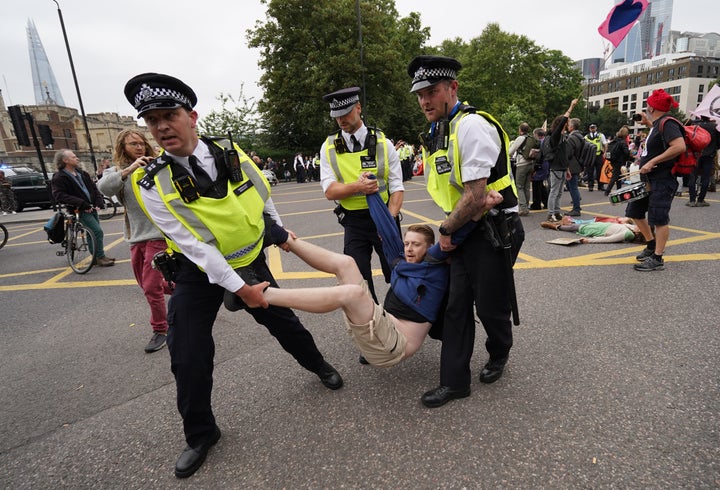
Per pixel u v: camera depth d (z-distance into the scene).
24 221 12.67
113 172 3.17
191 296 1.98
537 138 7.34
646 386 2.25
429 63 2.01
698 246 4.70
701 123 6.90
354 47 26.02
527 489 1.66
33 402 2.67
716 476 1.64
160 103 1.66
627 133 8.66
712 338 2.68
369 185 2.78
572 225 5.90
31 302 4.72
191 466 1.92
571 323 3.06
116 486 1.90
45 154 48.06
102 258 6.13
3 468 2.07
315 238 6.95
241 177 1.96
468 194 1.96
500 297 2.22
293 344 2.34
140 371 2.99
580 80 51.47
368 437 2.05
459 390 2.24
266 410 2.35
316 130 27.97
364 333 2.03
